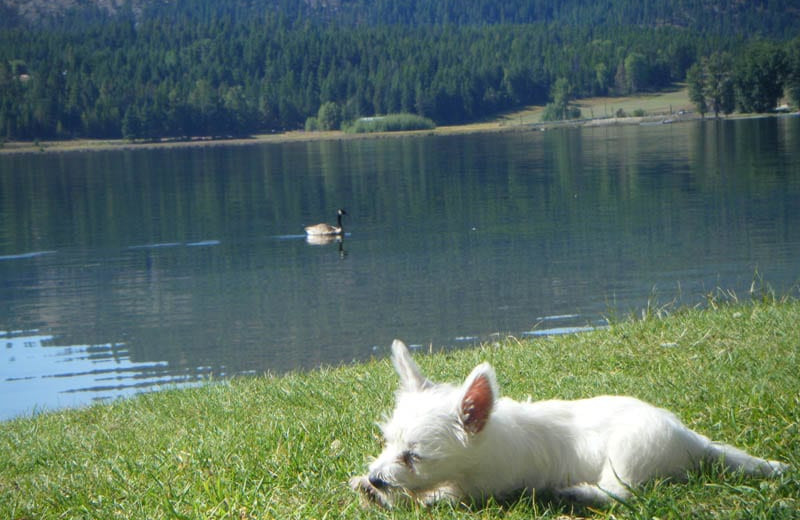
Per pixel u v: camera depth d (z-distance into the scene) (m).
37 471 7.10
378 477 4.49
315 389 9.23
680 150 82.56
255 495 5.11
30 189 73.81
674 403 6.45
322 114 191.25
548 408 5.01
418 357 11.29
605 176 61.44
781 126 115.50
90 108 178.50
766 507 4.30
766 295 12.84
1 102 173.12
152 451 6.96
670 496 4.44
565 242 34.25
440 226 41.44
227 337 22.08
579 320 21.28
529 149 99.69
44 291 30.05
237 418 8.28
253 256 35.78
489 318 22.19
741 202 42.81
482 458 4.57
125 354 20.86
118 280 31.61
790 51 155.12
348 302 25.52
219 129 182.38
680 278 25.62
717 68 158.25
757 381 6.79
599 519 4.41
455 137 146.75
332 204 54.06
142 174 87.00
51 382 18.55
